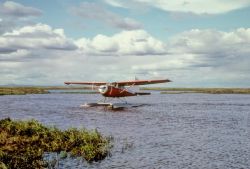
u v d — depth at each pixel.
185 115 30.62
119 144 14.35
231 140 15.95
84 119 25.42
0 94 81.00
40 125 15.89
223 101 60.72
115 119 25.59
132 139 15.78
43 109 36.22
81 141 13.83
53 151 12.53
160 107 41.97
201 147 13.95
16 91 101.56
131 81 37.09
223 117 29.19
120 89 38.41
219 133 18.45
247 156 12.24
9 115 28.86
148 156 12.10
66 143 13.45
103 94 37.62
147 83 38.31
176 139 16.02
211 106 45.19
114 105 41.94
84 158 11.59
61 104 46.34
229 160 11.59
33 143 13.28
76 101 55.84
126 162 11.18
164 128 20.33
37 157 11.33
